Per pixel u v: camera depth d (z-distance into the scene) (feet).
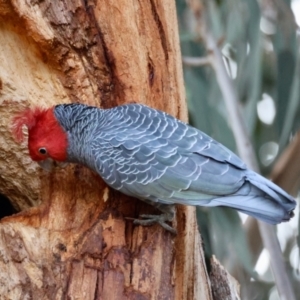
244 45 20.57
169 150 19.12
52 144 19.26
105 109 19.39
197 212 20.40
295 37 20.65
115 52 19.48
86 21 19.45
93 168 19.24
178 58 19.60
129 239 19.17
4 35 19.47
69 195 19.35
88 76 19.48
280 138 20.62
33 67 19.51
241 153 20.17
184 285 19.34
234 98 20.26
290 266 21.02
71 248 19.12
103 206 19.27
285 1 20.71
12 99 19.47
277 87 20.59
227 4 20.63
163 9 19.54
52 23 19.43
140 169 19.11
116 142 19.15
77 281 19.03
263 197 19.03
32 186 19.56
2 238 19.08
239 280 20.79
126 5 19.49
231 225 20.35
